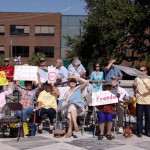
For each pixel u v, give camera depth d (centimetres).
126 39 3088
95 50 3300
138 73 883
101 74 1010
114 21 2934
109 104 831
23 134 845
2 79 909
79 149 728
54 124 934
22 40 6291
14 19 6284
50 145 757
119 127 909
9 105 817
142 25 3000
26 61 6288
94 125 888
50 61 6234
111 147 750
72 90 862
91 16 3247
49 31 6294
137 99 863
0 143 772
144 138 848
